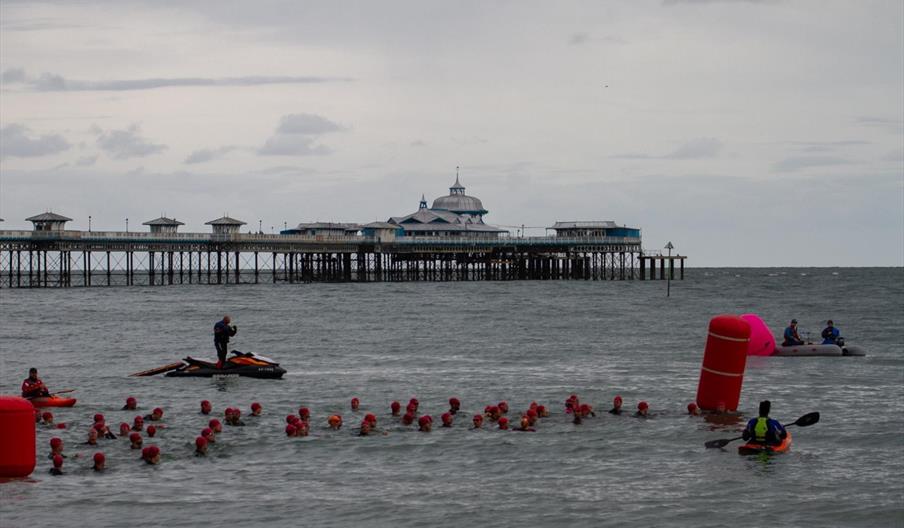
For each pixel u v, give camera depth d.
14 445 32.47
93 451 36.28
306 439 38.44
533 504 30.08
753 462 34.84
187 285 188.38
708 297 158.25
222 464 34.75
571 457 35.72
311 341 79.69
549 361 64.88
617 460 35.25
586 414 42.66
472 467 34.41
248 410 44.66
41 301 135.00
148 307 122.50
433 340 80.62
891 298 157.88
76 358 66.69
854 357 65.19
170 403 46.59
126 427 39.09
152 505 29.89
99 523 28.27
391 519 28.72
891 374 56.94
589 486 31.95
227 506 29.81
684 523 28.36
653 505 29.94
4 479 32.53
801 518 28.78
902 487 31.67
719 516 28.92
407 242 199.50
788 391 50.31
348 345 76.31
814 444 37.53
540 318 106.56
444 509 29.64
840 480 32.47
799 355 65.69
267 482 32.47
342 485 32.12
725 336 42.75
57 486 31.80
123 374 57.44
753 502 30.16
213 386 52.16
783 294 172.62
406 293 161.88
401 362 64.25
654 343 77.69
